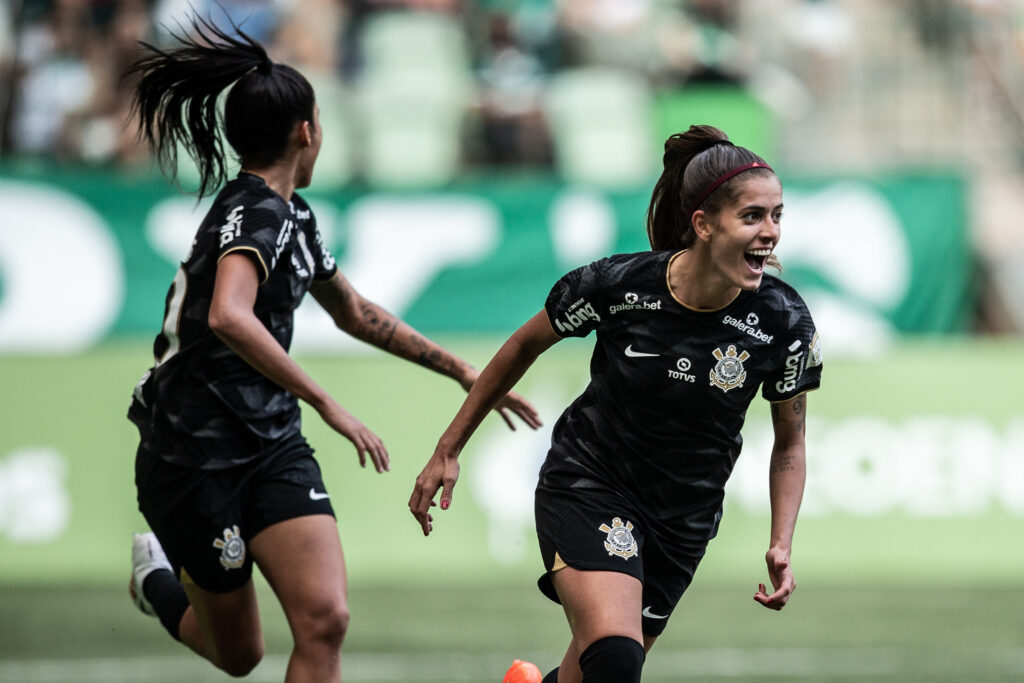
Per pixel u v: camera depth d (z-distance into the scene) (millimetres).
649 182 23203
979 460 20781
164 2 26719
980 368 21109
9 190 21656
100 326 21656
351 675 12961
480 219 22297
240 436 8320
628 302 7801
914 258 22625
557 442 8352
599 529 7883
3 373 20297
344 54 27266
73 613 16453
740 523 20156
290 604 8148
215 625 8633
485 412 8258
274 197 8391
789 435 8203
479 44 27672
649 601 8234
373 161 26750
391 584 19016
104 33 26500
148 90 8836
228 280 7910
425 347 9703
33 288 21594
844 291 22609
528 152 27078
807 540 20375
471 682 12602
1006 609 17203
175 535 8336
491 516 20234
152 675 12891
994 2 29188
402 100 26844
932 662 13719
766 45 28609
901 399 20969
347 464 20328
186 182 22125
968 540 20469
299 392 7883
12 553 19719
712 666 13508
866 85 28844
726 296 7680
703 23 28438
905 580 19719
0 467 19938
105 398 20391
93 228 21781
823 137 28469
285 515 8258
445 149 26906
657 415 7871
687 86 27812
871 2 29312
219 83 8680
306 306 21219
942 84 28906
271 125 8523
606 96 27328
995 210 27078
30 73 26281
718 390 7758
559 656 13906
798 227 22641
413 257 22188
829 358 21109
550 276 22297
